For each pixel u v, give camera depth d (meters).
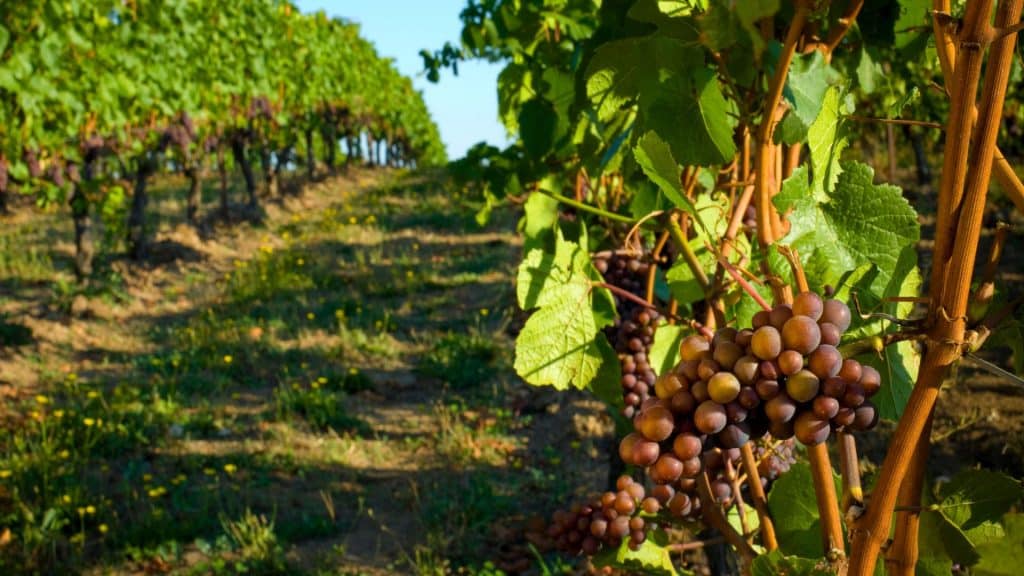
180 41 13.49
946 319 0.86
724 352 0.93
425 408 8.37
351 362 9.67
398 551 5.64
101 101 10.62
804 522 1.34
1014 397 6.36
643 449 0.94
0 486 6.20
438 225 17.19
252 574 5.32
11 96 8.84
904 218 1.11
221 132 17.36
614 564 1.60
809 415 0.90
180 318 11.46
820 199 1.13
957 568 1.68
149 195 23.27
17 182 10.42
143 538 5.65
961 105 0.83
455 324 10.92
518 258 13.94
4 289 12.21
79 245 12.48
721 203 1.75
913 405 0.87
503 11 3.68
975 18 0.81
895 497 0.88
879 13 1.65
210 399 8.44
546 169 2.83
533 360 1.54
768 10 0.82
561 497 6.31
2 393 8.27
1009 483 1.03
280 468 6.93
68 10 9.02
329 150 28.23
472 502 6.17
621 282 2.47
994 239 0.94
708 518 1.34
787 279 1.10
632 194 3.06
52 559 5.40
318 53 22.05
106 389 8.62
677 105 1.27
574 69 2.59
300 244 16.12
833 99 1.13
